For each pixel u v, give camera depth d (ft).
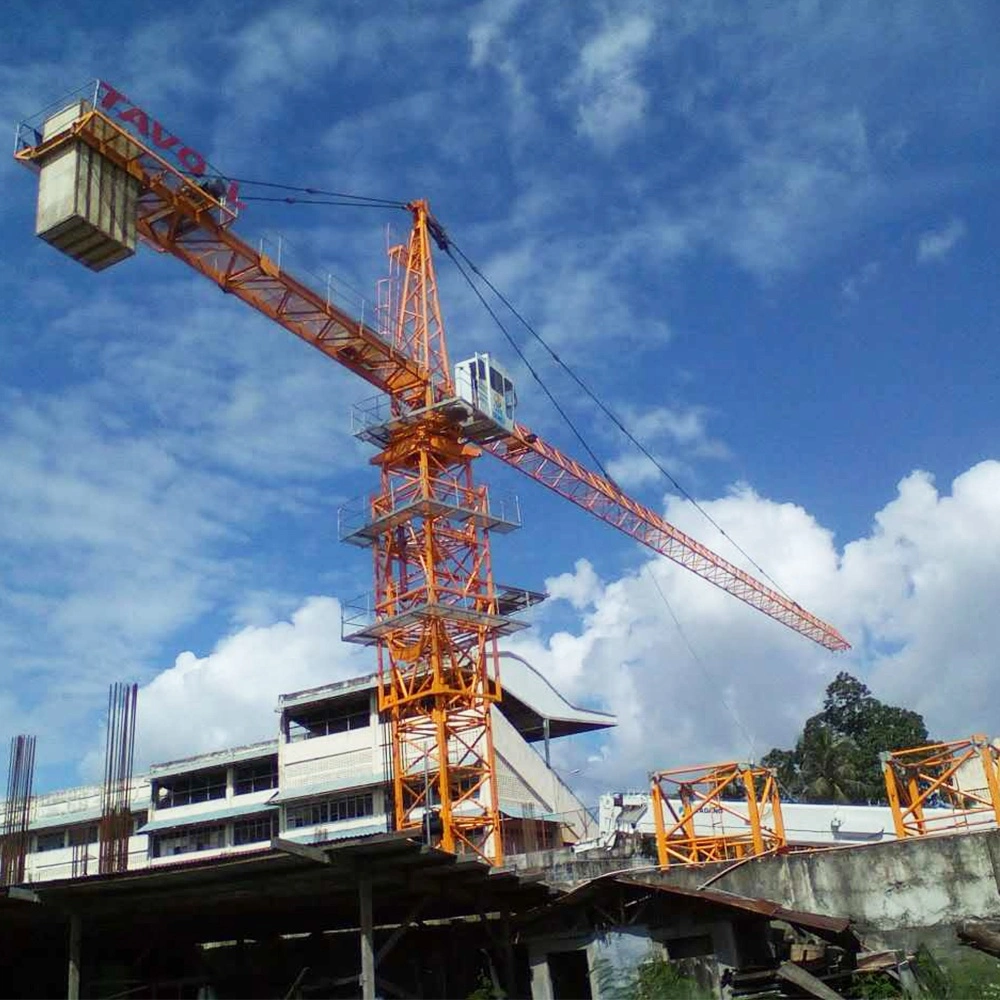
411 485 201.87
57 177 133.28
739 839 117.60
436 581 191.72
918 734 249.55
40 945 94.22
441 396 205.26
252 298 170.81
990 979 70.44
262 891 73.46
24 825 142.92
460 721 185.98
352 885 72.08
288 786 198.39
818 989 66.03
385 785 188.24
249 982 96.07
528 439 221.66
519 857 143.33
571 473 237.45
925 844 85.25
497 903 81.56
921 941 82.74
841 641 329.52
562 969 79.82
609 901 77.25
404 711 190.39
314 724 208.54
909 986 69.15
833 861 88.17
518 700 212.84
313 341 184.34
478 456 208.95
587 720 228.63
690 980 72.33
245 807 203.00
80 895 75.25
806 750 246.88
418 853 65.36
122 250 136.46
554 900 78.79
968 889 82.74
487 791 184.65
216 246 157.99
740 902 71.46
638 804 160.15
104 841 139.03
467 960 87.86
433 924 90.84
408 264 214.48
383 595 195.62
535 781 201.87
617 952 75.97
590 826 205.26
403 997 75.87
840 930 70.33
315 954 99.76
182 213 150.10
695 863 101.71
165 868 67.82
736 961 71.82
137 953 97.66
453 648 190.29
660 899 75.15
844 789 231.91
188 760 214.28
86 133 133.18
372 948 67.15
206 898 76.18
